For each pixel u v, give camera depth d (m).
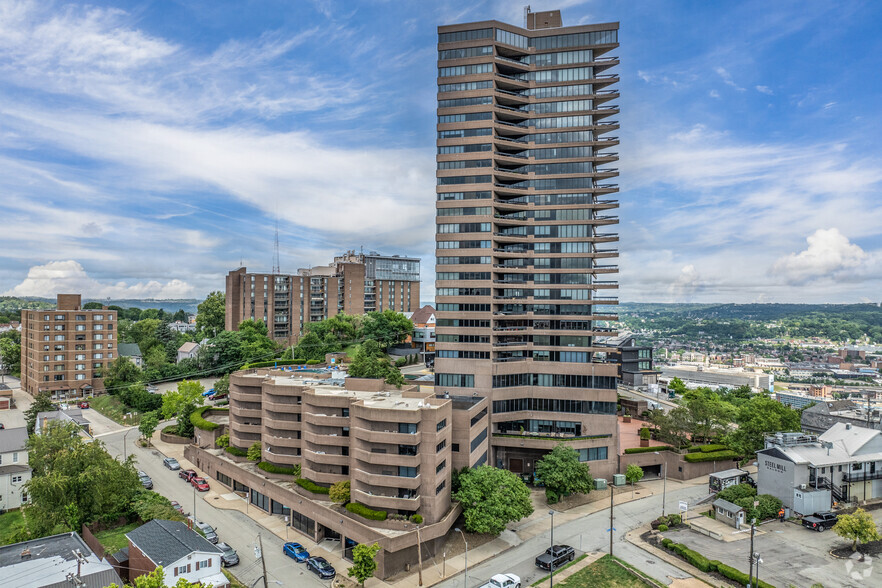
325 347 153.00
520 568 59.50
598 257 93.25
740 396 153.00
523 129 93.12
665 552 62.34
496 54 93.38
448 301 90.31
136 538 55.56
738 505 69.44
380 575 57.34
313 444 72.06
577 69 93.38
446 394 88.19
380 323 161.00
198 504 77.50
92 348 145.75
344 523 62.69
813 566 56.75
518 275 93.31
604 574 57.34
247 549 64.19
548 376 90.50
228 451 87.50
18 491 76.56
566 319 91.31
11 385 157.62
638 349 149.75
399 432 64.12
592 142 92.06
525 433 89.00
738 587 53.19
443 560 60.41
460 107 91.19
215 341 157.25
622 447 94.75
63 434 73.12
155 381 147.12
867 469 74.62
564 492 76.81
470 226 90.12
